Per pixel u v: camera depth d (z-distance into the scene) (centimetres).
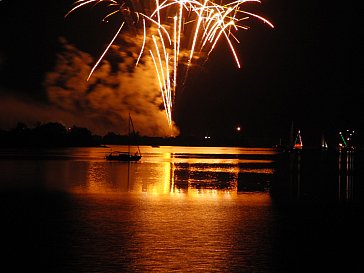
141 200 3047
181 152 13212
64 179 4450
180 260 1655
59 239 1923
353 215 2558
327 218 2459
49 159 7981
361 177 5000
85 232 2055
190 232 2083
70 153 10900
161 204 2878
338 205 2925
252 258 1691
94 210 2623
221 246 1847
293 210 2712
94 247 1802
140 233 2047
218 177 4900
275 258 1694
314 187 3991
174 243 1881
